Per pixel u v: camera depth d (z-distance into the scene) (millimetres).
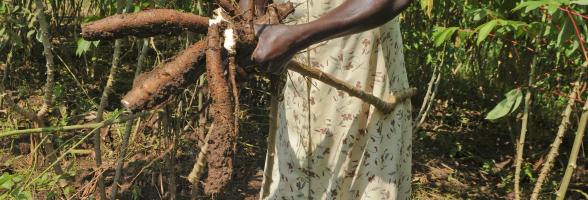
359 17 1358
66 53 3943
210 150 1253
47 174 2281
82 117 3246
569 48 2312
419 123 3332
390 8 1370
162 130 2621
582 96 2965
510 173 3338
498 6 2654
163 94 1320
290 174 1856
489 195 3145
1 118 3383
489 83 3770
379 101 1681
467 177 3334
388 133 1762
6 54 3822
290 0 1638
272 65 1342
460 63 3611
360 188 1791
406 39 3359
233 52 1294
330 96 1726
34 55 4152
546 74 2904
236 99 1281
